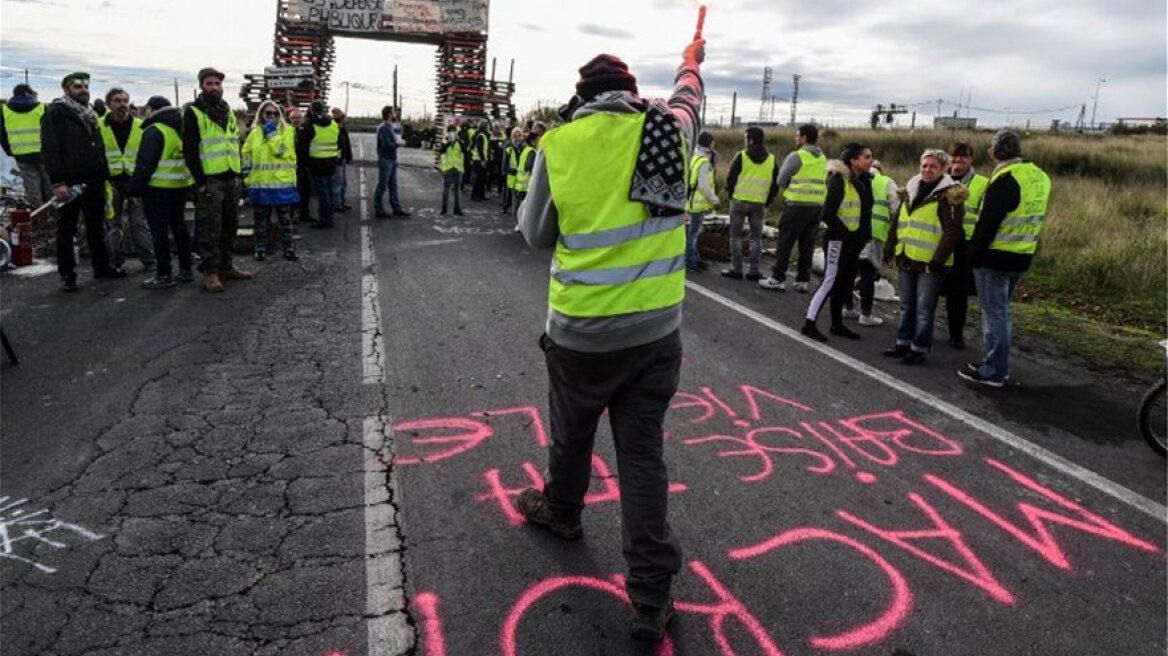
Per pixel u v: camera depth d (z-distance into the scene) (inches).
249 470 144.6
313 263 337.7
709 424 174.2
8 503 132.0
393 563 116.4
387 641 99.7
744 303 297.9
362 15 920.9
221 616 103.9
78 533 123.0
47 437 157.8
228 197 286.4
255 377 193.6
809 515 135.4
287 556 117.6
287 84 627.5
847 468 155.0
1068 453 168.4
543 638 101.0
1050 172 906.1
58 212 270.2
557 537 124.3
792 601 110.9
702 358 223.3
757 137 332.8
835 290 250.8
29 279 295.7
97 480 140.1
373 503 133.4
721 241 397.4
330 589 110.0
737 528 130.0
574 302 98.6
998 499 145.0
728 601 110.4
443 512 131.2
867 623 106.8
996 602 112.9
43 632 100.3
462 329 239.5
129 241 371.9
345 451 153.0
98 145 283.7
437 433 162.2
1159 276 353.7
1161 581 120.2
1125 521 138.9
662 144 95.3
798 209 312.5
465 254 370.6
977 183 240.8
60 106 265.9
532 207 100.9
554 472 118.3
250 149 331.6
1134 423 189.5
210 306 260.2
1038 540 130.8
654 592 99.3
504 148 590.6
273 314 251.8
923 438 172.7
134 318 244.5
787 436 169.5
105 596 107.7
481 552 119.9
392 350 217.0
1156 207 579.2
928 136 1210.0
